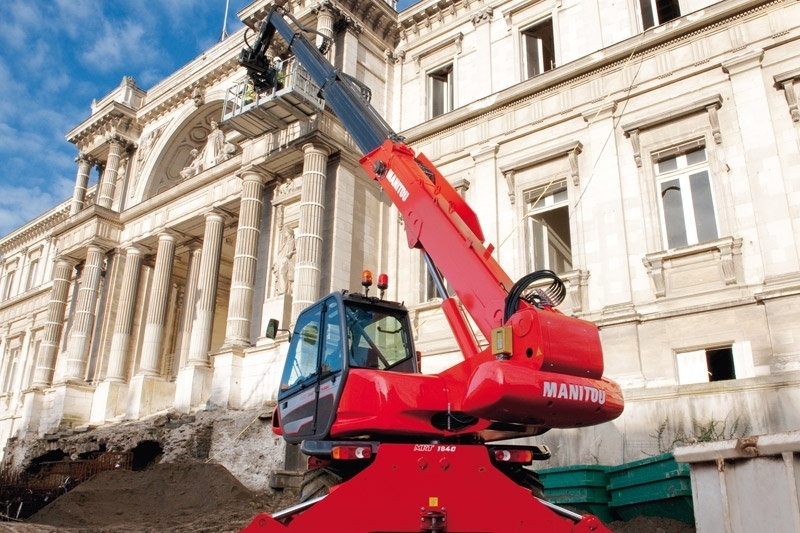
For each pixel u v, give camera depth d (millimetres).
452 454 6438
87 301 31344
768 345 13977
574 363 6312
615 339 16031
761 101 15695
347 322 8070
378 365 8109
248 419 18797
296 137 22797
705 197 16328
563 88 19750
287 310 21672
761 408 13406
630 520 10609
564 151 18844
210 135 31438
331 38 20938
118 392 29422
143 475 17797
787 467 5977
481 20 23375
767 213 14812
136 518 15062
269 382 20047
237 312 22391
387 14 25156
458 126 22094
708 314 14977
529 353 6266
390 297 22125
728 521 6285
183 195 29734
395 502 6094
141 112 34750
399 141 10125
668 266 16047
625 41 18422
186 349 29500
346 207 21812
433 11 24781
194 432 19828
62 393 29344
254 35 26797
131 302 31062
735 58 16422
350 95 11586
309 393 8102
